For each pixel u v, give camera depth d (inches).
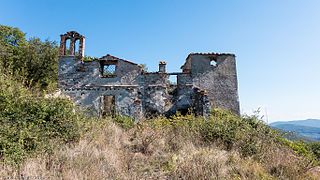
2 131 161.5
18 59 667.4
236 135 256.4
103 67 528.4
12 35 754.8
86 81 483.2
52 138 205.2
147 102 477.4
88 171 153.6
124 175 157.4
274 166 190.2
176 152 226.5
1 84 210.7
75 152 195.3
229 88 541.6
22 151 164.9
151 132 275.1
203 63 551.5
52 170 152.6
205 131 279.1
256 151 223.8
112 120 375.9
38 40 743.7
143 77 494.6
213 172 162.9
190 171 162.9
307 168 188.1
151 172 176.9
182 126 301.3
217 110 461.4
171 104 495.2
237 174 170.2
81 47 501.7
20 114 192.2
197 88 481.7
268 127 262.1
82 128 241.4
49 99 239.9
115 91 474.6
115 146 234.7
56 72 732.0
